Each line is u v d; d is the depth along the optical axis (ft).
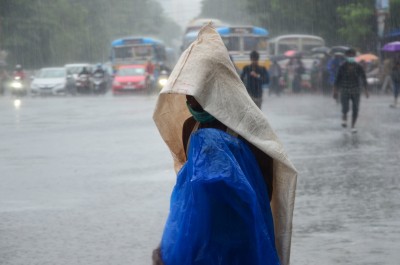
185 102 13.39
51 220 28.76
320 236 25.59
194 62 11.89
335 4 166.81
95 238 25.86
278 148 12.01
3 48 208.54
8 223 28.37
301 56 147.43
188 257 11.34
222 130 12.23
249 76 55.62
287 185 12.26
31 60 216.13
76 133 63.41
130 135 61.21
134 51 155.22
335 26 168.76
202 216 11.26
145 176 39.09
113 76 154.51
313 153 47.24
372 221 27.76
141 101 119.44
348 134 59.52
